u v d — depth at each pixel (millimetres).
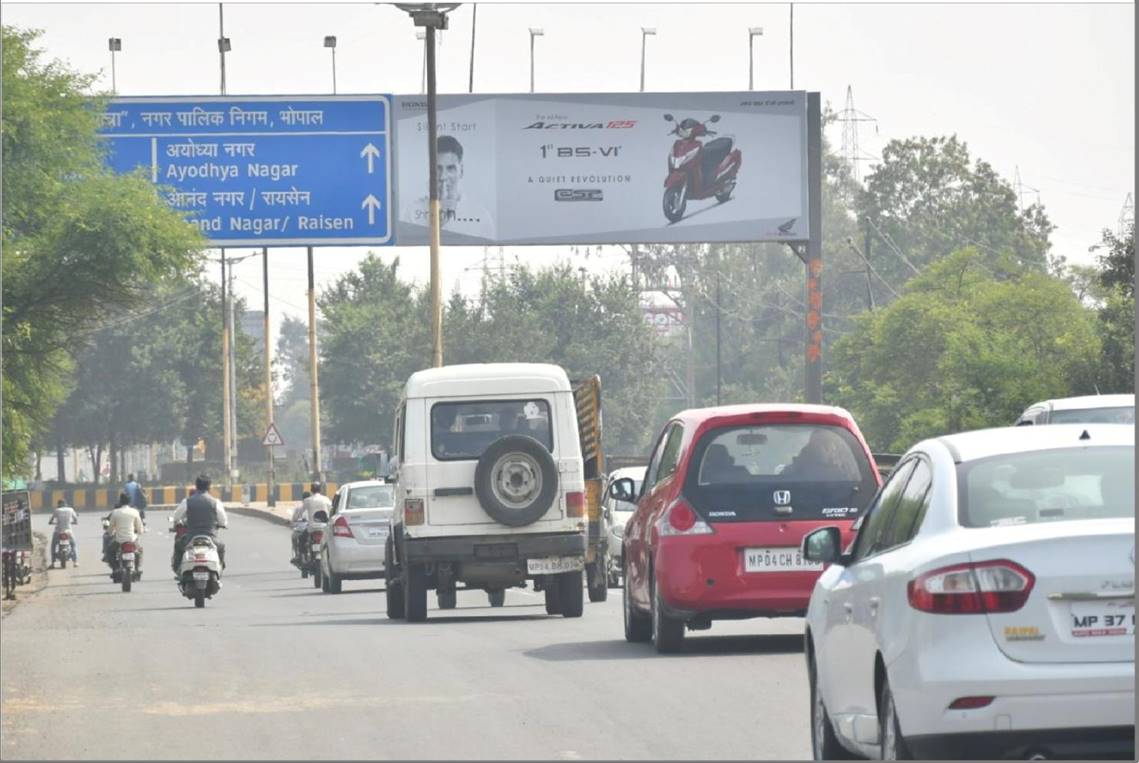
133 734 16406
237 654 23969
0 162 56750
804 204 69750
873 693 12266
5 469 63719
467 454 32000
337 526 45250
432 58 62531
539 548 31812
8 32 60156
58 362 65000
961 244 185250
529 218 69438
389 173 67562
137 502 74438
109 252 59156
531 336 171000
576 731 16047
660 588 22672
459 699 18484
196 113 66750
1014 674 10969
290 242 67312
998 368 92062
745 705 17641
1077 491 12039
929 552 11578
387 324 173750
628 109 69625
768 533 22422
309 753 15016
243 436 196250
